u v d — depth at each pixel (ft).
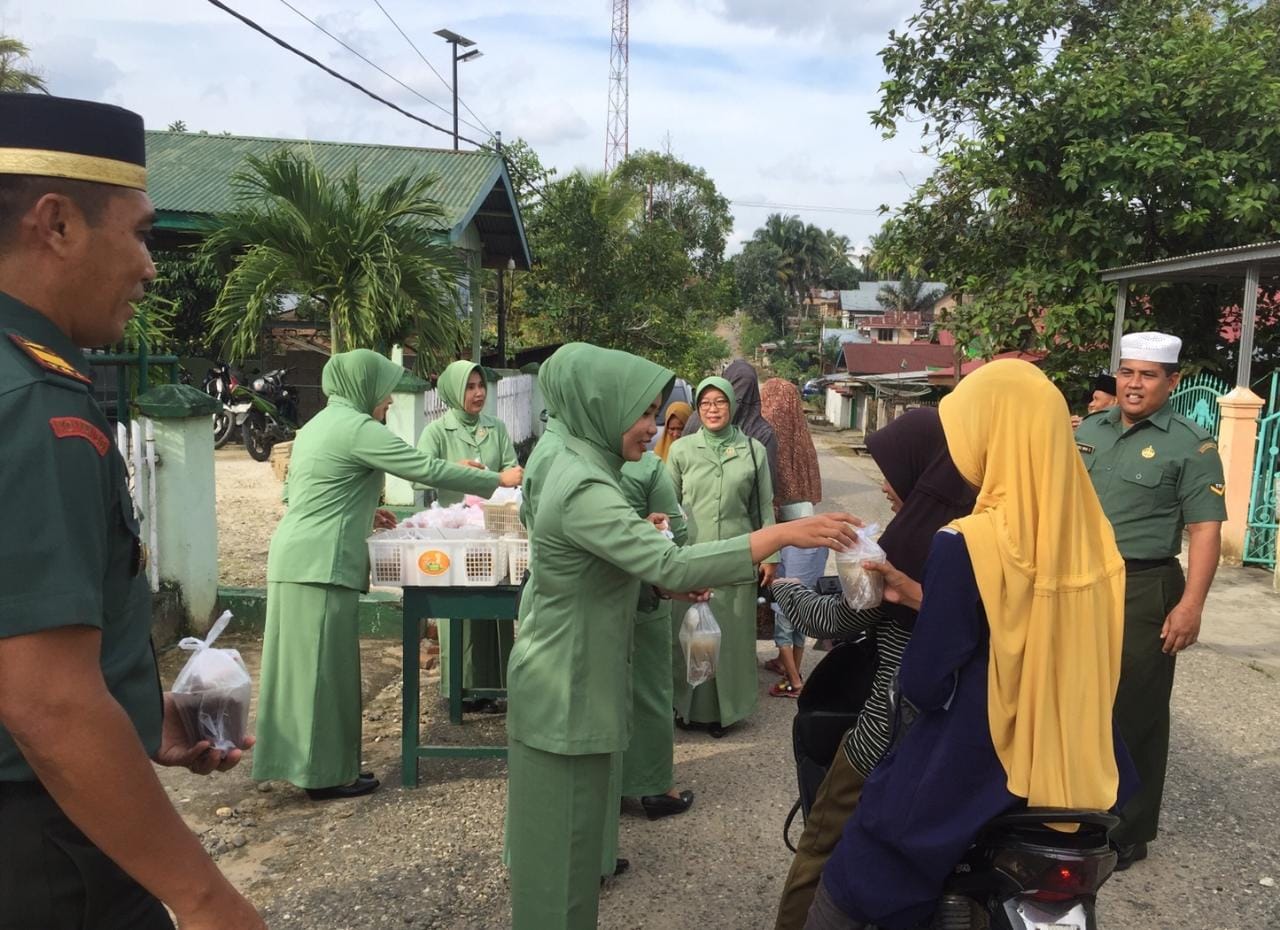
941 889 6.72
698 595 9.35
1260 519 30.37
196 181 40.50
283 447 32.27
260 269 31.22
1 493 3.93
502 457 18.31
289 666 12.77
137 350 19.53
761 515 16.52
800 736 8.87
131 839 4.20
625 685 8.60
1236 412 30.19
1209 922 10.48
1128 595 11.48
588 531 7.89
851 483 55.67
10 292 4.52
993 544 6.34
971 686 6.45
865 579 7.20
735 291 87.56
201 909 4.40
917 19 42.09
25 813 4.41
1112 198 38.42
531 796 8.45
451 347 33.65
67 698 4.01
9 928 4.46
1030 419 6.42
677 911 10.69
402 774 13.73
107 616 4.77
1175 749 15.20
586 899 8.61
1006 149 39.93
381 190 37.52
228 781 13.74
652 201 93.91
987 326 42.29
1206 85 37.19
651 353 70.23
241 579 22.67
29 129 4.42
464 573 12.79
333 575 12.61
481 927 10.18
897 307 224.74
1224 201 37.58
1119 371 11.94
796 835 12.48
